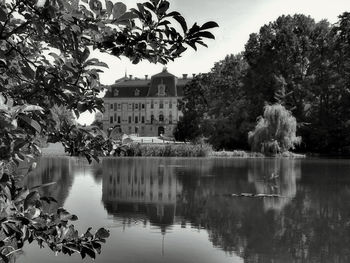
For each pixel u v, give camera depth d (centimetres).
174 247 811
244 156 4156
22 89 260
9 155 189
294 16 5572
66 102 253
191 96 6638
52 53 243
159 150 4191
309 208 1273
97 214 1127
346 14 4734
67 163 3083
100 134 291
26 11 212
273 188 1738
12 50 245
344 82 4862
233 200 1423
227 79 5953
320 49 5147
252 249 814
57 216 240
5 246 227
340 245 848
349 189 1711
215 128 5209
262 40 5625
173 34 223
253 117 5166
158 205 1299
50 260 682
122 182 1919
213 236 909
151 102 10475
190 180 2025
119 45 234
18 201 209
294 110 5000
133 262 709
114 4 206
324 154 4722
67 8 204
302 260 757
